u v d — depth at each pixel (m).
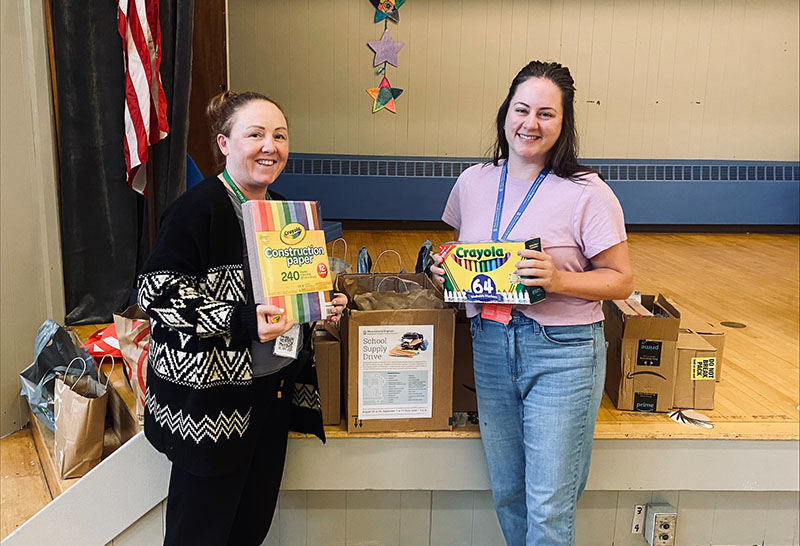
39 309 3.00
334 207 7.19
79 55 3.09
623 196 7.35
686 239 7.11
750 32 7.29
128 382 2.60
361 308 2.15
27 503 2.35
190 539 1.73
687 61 7.33
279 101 7.15
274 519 2.39
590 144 7.47
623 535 2.43
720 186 7.37
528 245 1.74
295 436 2.22
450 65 7.19
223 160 1.82
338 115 7.22
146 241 3.41
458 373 2.32
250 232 1.65
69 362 2.62
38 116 2.91
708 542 2.45
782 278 5.18
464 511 2.41
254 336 1.60
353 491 2.38
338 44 7.08
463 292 1.83
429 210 7.26
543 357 1.79
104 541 2.16
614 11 7.19
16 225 2.86
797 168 7.43
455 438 2.25
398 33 7.10
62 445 2.33
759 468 2.32
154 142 3.19
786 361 3.15
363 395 2.17
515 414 1.92
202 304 1.58
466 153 7.38
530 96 1.69
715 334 2.62
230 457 1.69
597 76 7.31
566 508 1.83
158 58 3.15
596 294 1.72
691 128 7.47
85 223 3.21
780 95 7.44
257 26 6.98
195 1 3.85
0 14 2.72
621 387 2.42
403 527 2.42
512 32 7.17
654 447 2.28
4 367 2.84
